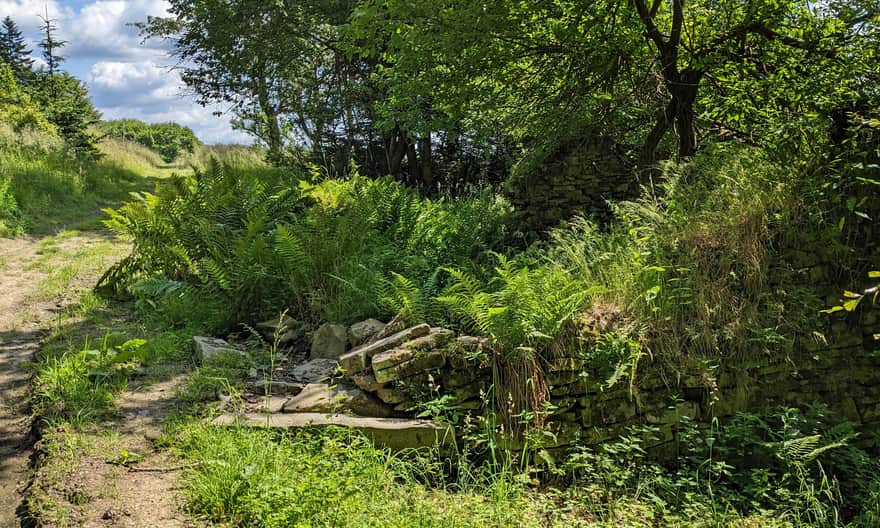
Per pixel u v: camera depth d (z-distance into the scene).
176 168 30.05
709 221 6.43
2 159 15.71
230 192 8.39
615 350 5.32
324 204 8.64
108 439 4.25
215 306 7.02
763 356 5.94
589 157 11.02
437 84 9.65
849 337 6.37
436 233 9.12
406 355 5.01
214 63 21.11
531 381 4.99
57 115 25.44
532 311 5.13
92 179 18.31
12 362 5.70
